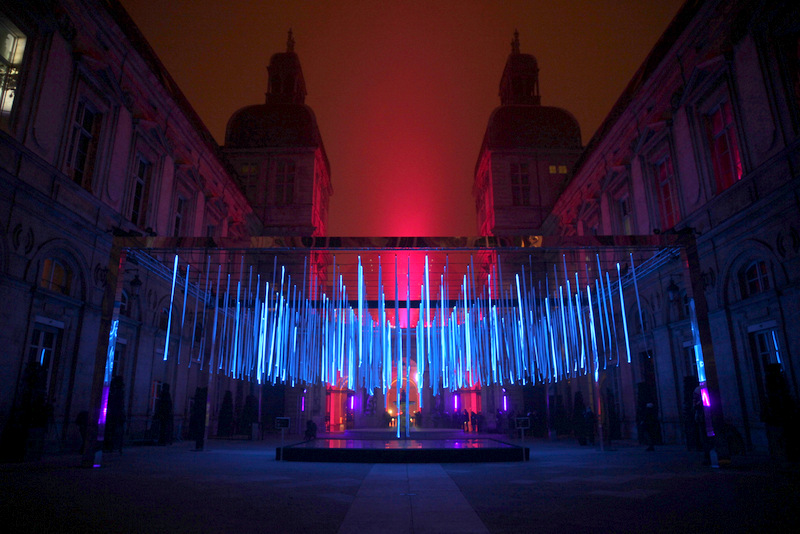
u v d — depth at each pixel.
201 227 23.19
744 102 13.50
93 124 15.53
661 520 5.33
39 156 12.53
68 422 13.79
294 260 30.56
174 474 9.36
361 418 38.91
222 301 24.70
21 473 9.24
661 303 18.42
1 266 11.55
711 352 10.65
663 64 17.08
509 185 36.44
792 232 11.93
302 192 36.28
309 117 37.84
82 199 14.48
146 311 18.56
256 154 37.00
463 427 30.95
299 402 30.19
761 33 12.94
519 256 32.12
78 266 14.46
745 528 4.91
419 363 16.05
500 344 18.27
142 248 11.38
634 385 20.83
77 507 6.07
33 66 12.62
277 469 10.19
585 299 24.02
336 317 21.30
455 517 5.59
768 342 13.06
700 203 15.62
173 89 20.16
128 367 17.62
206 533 4.84
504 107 38.16
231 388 27.80
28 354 12.35
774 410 11.04
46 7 12.67
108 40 15.44
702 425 10.66
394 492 7.29
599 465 10.80
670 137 17.38
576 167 26.77
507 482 8.27
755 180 13.15
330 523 5.29
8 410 11.64
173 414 20.31
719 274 14.67
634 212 20.20
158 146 18.92
